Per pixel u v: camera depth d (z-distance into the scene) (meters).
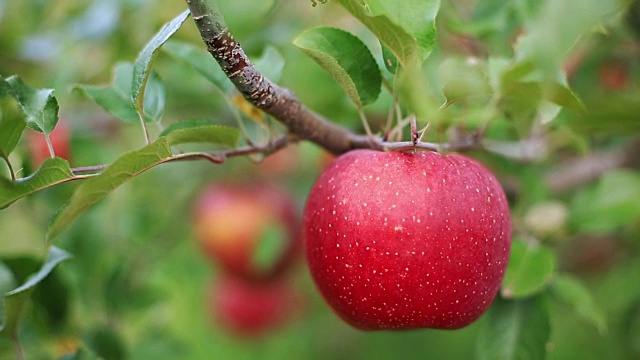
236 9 0.75
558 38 0.44
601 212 0.69
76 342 0.67
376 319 0.55
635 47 0.74
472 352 1.07
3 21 0.83
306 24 0.80
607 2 0.44
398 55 0.52
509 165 0.72
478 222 0.53
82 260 0.75
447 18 0.69
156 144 0.51
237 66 0.53
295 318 1.13
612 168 0.81
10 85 0.54
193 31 0.76
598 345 0.99
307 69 0.76
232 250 0.96
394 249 0.53
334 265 0.54
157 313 0.81
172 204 0.99
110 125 0.88
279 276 1.01
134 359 0.75
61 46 0.80
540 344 0.63
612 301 0.99
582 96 0.66
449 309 0.54
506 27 0.71
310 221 0.55
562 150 0.81
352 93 0.54
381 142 0.56
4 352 0.65
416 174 0.53
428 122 0.53
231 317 1.07
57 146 0.71
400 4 0.53
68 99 0.79
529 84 0.50
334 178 0.54
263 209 0.95
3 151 0.52
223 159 0.56
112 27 0.77
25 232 1.01
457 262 0.53
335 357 1.15
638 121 0.64
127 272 0.76
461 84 0.51
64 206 0.51
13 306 0.59
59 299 0.66
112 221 0.88
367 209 0.53
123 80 0.62
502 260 0.55
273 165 1.00
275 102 0.55
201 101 0.81
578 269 0.93
